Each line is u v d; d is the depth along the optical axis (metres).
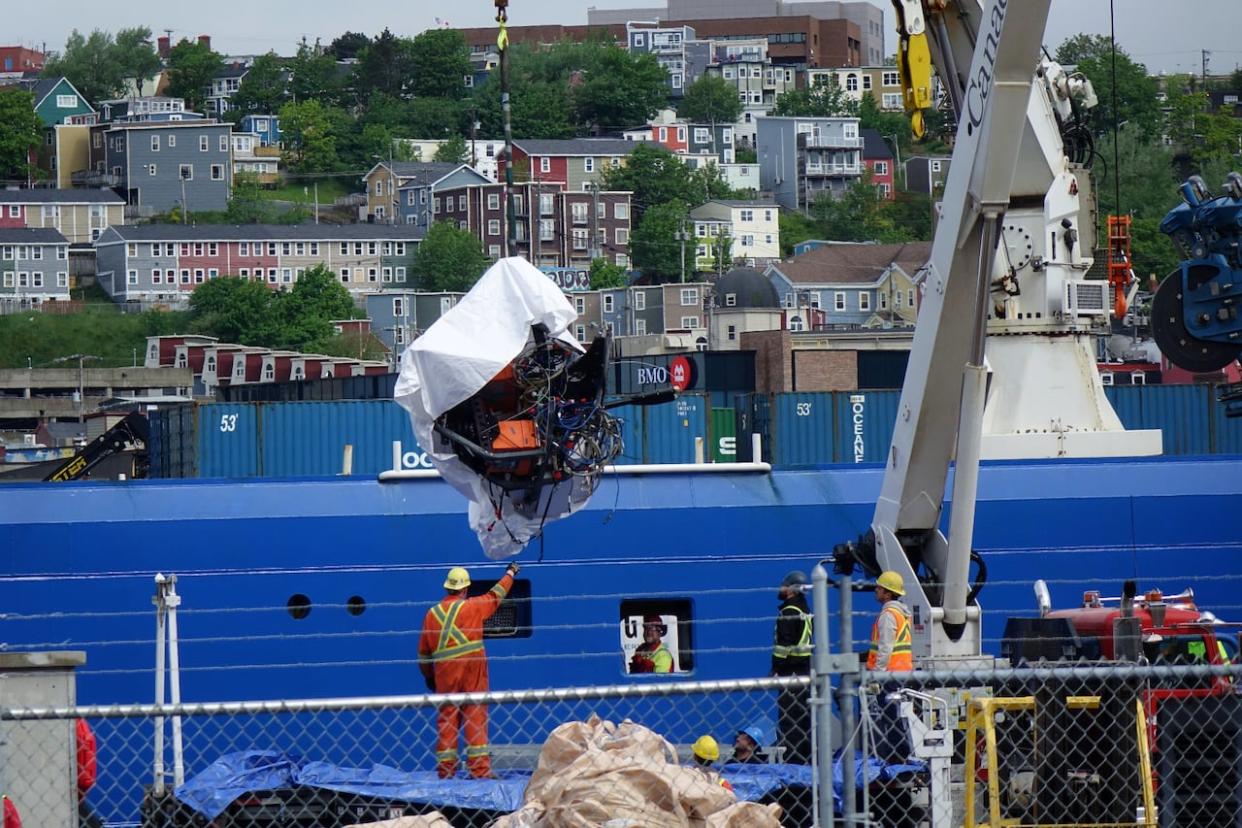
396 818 56.44
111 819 79.25
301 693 87.44
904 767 61.78
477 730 68.62
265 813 61.44
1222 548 94.94
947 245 69.69
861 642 75.81
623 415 149.12
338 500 90.94
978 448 69.31
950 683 57.06
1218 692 59.41
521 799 59.66
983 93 66.81
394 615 89.62
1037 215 89.00
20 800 52.84
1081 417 93.81
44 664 53.41
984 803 62.00
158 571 88.56
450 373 63.47
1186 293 88.81
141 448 165.88
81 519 88.75
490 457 64.19
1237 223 86.19
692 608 91.75
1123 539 95.00
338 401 151.00
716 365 197.50
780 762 67.06
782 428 150.25
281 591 89.00
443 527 90.94
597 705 87.38
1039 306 91.50
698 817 50.91
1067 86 88.19
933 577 74.12
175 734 69.44
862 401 151.50
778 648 71.81
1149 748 58.34
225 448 150.12
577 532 91.31
